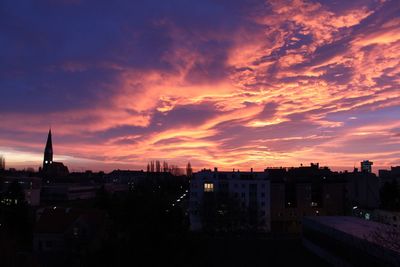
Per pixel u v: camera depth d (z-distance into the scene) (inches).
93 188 6825.8
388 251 1498.5
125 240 1557.6
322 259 2353.6
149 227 1577.3
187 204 5132.9
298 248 2723.9
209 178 3924.7
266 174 4008.4
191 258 1675.7
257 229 3570.4
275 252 2576.3
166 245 1542.8
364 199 4434.1
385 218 3353.8
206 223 3368.6
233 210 3371.1
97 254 1504.7
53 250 2340.1
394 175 5570.9
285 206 3897.6
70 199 6087.6
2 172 7706.7
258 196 3848.4
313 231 2561.5
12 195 4097.0
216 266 2166.6
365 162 5807.1
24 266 1430.9
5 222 2689.5
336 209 3944.4
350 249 1892.2
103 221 2500.0
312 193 3941.9
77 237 2293.3
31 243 2598.4
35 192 5364.2
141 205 1734.7
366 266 1696.6
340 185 3993.6
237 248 2687.0
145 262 1448.1
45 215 2511.1
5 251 1382.9
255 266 2198.6
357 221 2487.7
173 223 1750.7
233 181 3875.5
